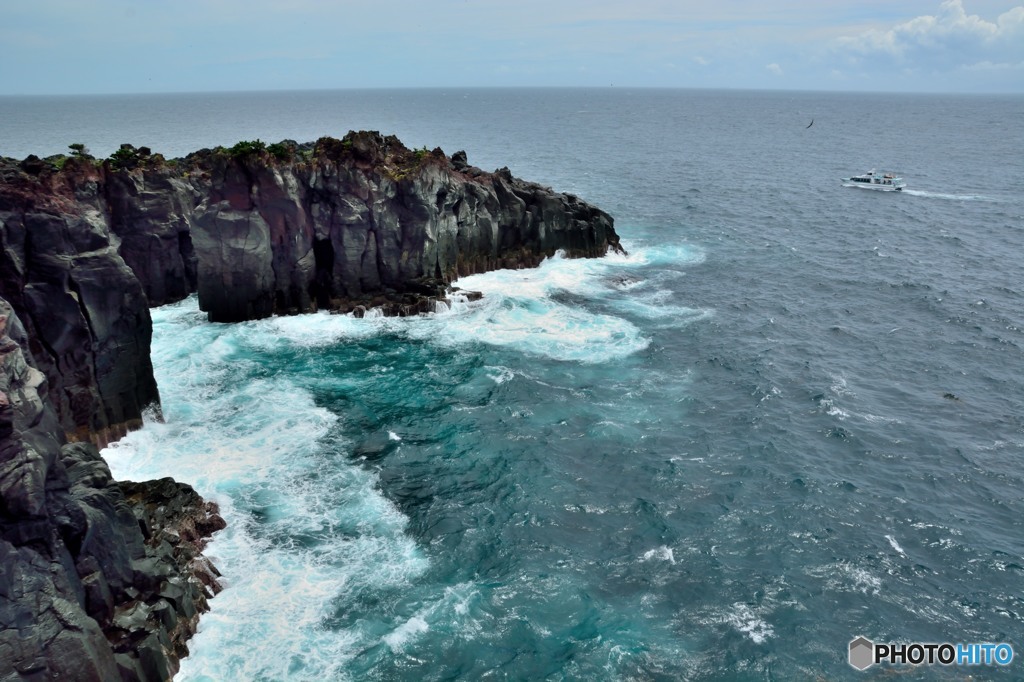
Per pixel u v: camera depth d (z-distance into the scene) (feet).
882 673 101.14
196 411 165.37
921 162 639.76
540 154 655.76
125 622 91.81
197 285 236.43
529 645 104.53
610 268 286.25
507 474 146.10
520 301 242.58
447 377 187.11
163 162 226.99
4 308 98.68
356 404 172.24
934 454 157.89
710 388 185.78
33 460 83.35
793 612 112.47
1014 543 129.70
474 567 119.96
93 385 142.82
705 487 143.84
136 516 105.91
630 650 104.17
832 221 383.24
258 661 99.19
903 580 119.96
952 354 210.79
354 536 126.00
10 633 75.72
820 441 162.30
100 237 142.51
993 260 308.40
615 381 188.24
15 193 128.26
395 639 104.22
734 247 326.85
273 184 212.84
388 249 231.50
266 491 136.98
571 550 124.88
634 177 520.01
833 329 228.84
